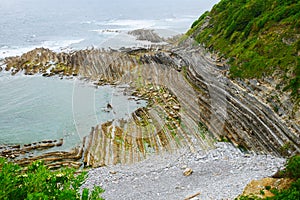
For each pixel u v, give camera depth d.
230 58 31.17
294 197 12.47
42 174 5.68
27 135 25.89
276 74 24.20
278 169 18.41
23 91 34.75
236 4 40.75
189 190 16.97
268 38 29.06
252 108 23.81
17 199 5.21
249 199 13.55
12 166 5.54
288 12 30.14
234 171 18.80
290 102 21.50
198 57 24.09
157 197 16.59
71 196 5.24
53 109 29.86
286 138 20.20
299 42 24.55
